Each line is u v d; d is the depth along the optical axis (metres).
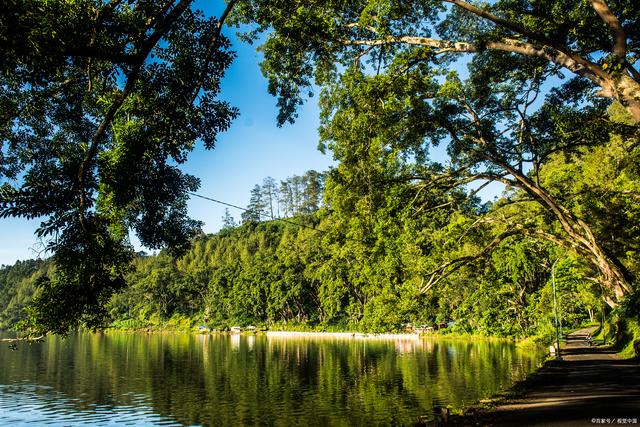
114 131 11.36
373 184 19.44
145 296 130.25
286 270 111.31
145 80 11.13
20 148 12.61
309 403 26.28
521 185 24.22
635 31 15.42
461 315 75.94
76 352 62.69
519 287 61.53
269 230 163.88
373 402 25.55
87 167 10.12
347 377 35.75
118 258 10.80
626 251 31.44
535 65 20.83
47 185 9.41
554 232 31.34
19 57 7.43
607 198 28.83
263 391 30.77
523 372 32.34
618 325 34.22
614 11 14.76
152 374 40.00
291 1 14.50
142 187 11.36
